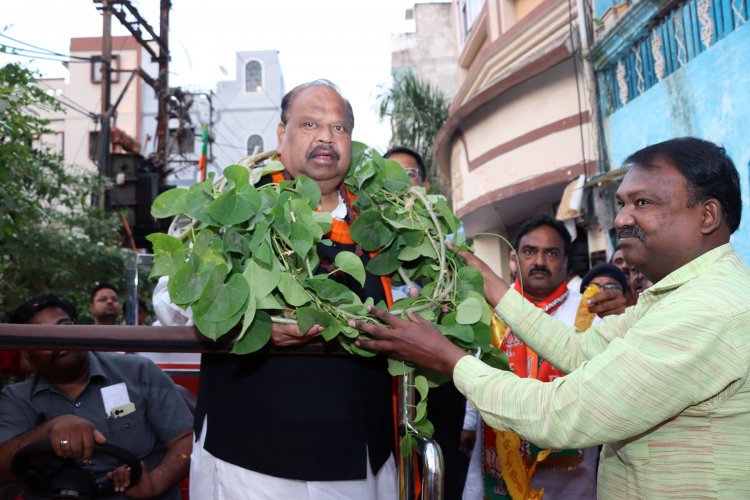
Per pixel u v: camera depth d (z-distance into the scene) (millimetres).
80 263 7766
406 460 1596
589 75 7707
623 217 1614
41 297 2785
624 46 6875
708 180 1536
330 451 1687
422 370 1747
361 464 1713
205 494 1744
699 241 1548
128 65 25031
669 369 1396
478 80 10648
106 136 12141
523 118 9320
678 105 5941
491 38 11188
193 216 1521
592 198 7738
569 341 1908
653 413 1412
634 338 1464
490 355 1822
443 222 1845
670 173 1560
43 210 5742
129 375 2576
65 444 2049
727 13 5180
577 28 8039
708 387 1407
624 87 7094
